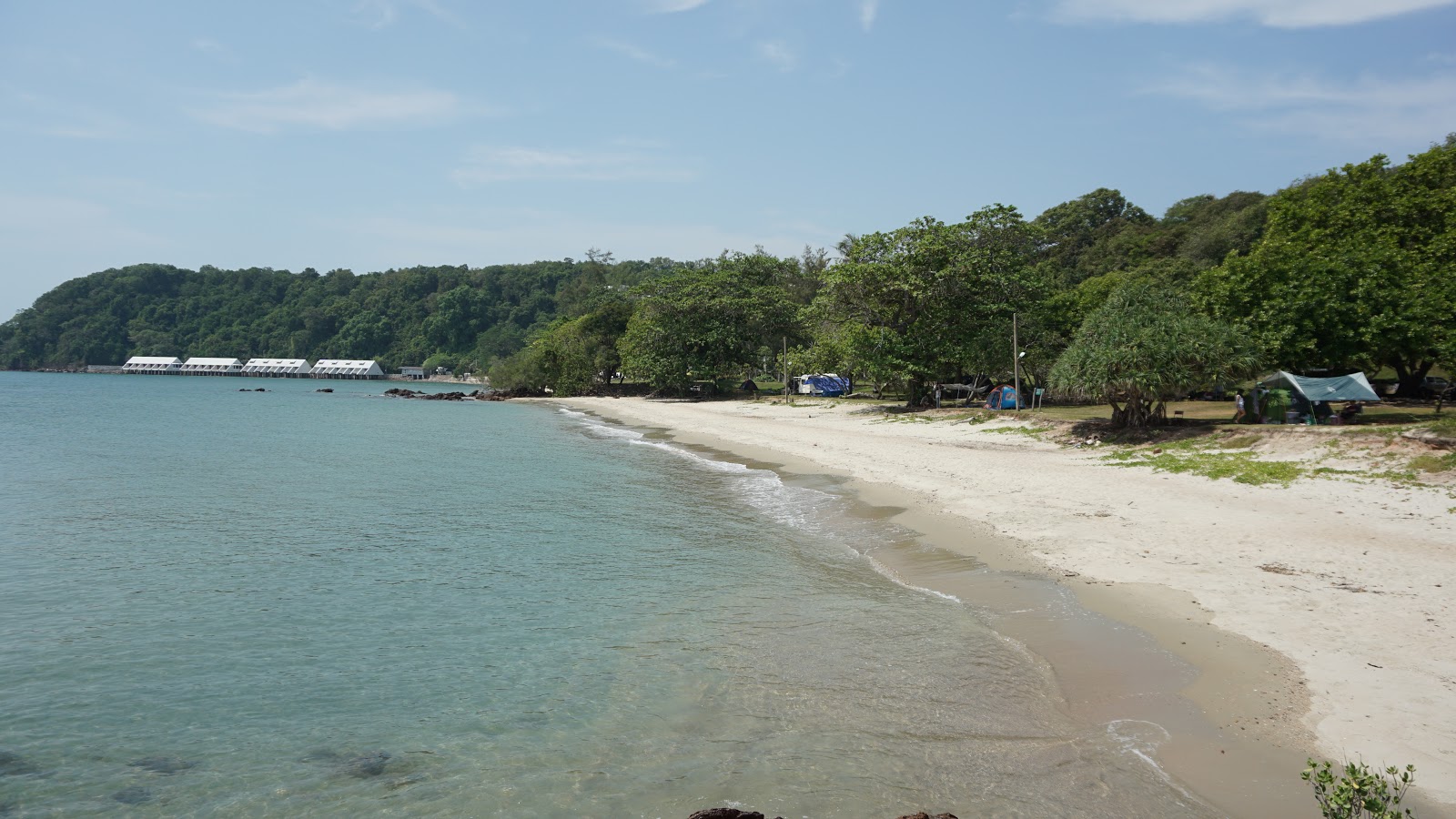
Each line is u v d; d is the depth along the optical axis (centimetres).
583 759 783
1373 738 714
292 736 852
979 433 3428
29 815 709
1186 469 2181
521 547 1702
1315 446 2112
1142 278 6600
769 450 3459
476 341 19900
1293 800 639
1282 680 850
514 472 2920
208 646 1123
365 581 1451
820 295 5347
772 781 723
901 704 870
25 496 2422
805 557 1558
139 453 3631
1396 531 1464
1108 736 771
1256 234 8006
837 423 4478
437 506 2212
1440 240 3481
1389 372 4681
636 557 1591
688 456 3403
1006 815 648
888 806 671
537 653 1070
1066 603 1175
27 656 1089
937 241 4831
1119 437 2775
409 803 718
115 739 852
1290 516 1616
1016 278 4900
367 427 5356
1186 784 677
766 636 1104
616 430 4959
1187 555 1372
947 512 1873
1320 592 1130
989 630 1093
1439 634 948
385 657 1073
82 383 13500
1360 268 3180
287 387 13900
